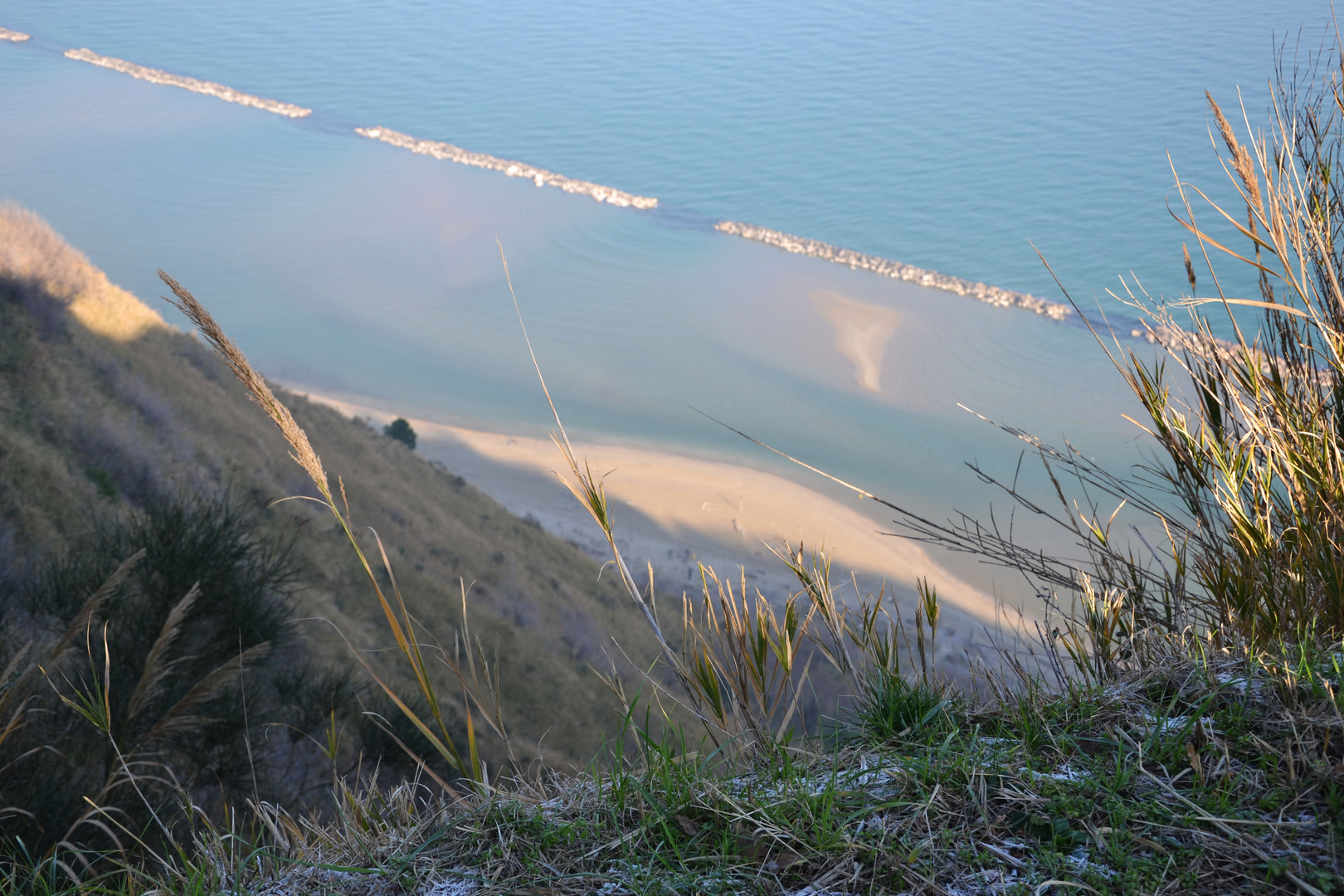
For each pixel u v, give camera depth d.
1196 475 2.67
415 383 92.19
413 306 112.81
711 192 167.50
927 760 1.78
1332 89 2.54
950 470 78.38
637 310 116.19
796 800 1.74
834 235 145.50
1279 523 2.68
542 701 22.69
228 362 1.90
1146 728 1.85
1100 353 99.31
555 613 30.88
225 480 24.28
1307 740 1.67
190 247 126.44
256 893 1.87
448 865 1.76
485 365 97.94
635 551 57.25
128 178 152.12
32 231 29.47
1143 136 178.50
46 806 5.18
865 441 83.88
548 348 103.56
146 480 20.08
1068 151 177.25
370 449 39.56
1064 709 2.03
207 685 2.36
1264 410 2.55
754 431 85.50
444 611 24.30
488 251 133.88
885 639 2.30
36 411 19.78
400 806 2.07
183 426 26.16
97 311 29.03
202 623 8.01
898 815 1.67
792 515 65.88
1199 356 2.69
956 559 56.25
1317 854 1.39
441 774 9.33
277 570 8.68
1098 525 2.76
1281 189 2.61
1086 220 139.62
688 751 1.98
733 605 2.23
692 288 123.75
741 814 1.65
